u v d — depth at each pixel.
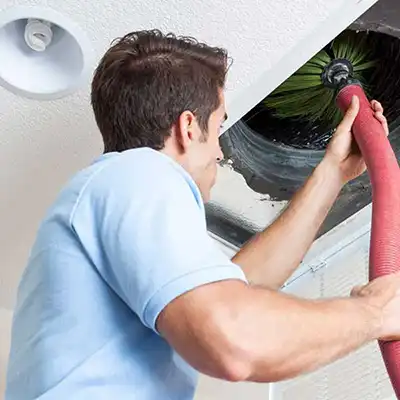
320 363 0.76
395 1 1.17
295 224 1.17
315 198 1.18
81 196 0.84
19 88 1.26
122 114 0.98
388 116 1.40
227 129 1.40
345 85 1.26
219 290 0.73
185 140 0.97
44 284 0.86
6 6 1.16
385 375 1.27
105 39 1.20
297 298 0.78
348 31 1.32
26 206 1.55
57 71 1.27
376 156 1.05
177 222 0.77
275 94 1.42
